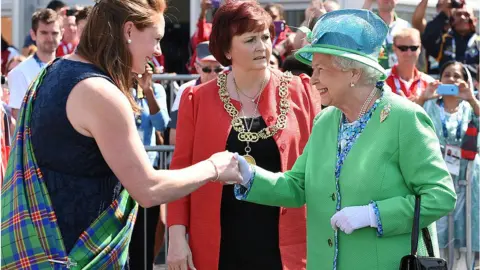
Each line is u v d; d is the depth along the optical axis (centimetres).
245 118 428
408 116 347
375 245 346
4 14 1030
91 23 334
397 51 697
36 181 324
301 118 435
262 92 431
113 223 332
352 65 347
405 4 884
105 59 329
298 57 372
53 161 324
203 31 795
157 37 338
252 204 424
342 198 354
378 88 356
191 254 429
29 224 323
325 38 351
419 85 700
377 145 348
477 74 805
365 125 355
